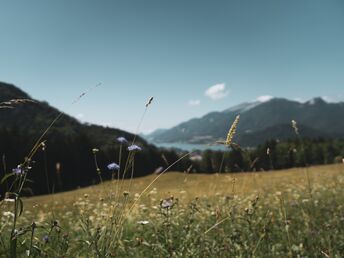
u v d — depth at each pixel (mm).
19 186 3082
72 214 7688
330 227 6641
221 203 7160
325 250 5449
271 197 10961
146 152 108562
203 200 8891
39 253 3320
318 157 98000
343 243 5734
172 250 4938
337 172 20516
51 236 4074
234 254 5020
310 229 6398
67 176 97125
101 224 4625
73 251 4352
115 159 67562
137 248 5035
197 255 4910
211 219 6445
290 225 6605
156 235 5297
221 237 5551
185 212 6738
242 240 5281
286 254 5281
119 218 3973
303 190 12859
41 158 49750
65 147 99438
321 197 11047
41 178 49531
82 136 105188
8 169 78250
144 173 105375
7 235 3945
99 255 3660
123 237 5621
